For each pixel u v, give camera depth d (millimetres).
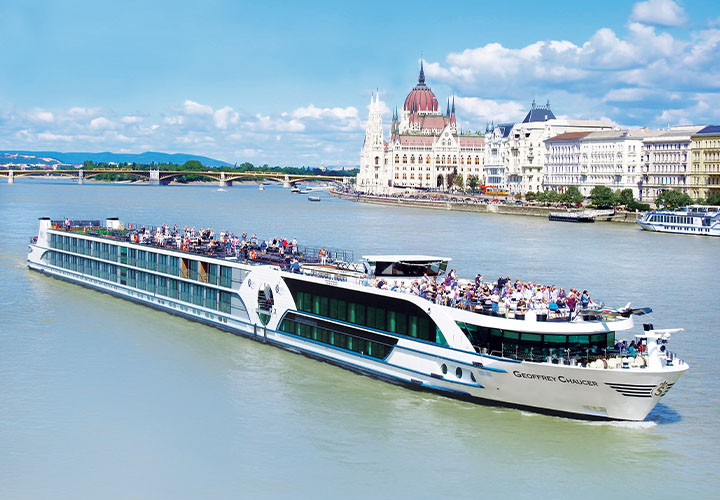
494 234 190750
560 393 50125
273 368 61500
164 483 42812
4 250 127625
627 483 43125
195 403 53812
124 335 70750
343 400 54562
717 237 194375
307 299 64438
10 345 66812
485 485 42844
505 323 51312
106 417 51219
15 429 49125
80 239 95062
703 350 69188
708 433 49531
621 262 133250
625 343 53219
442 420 51031
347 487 42594
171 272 79562
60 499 41094
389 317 57844
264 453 46375
